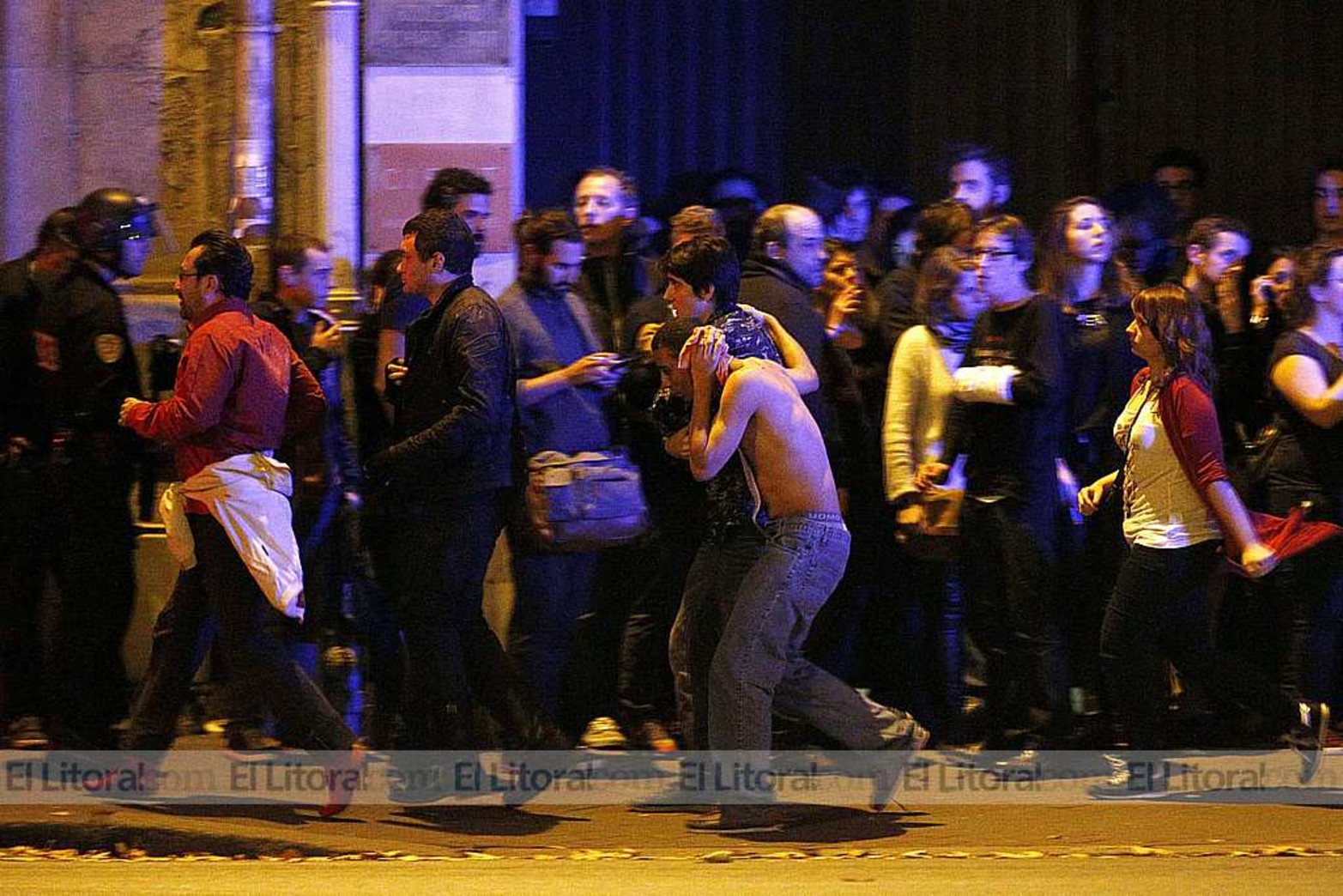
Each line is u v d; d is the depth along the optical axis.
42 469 25.48
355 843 22.34
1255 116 39.12
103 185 32.16
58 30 31.83
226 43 32.00
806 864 21.28
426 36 31.92
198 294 23.19
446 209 26.31
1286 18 39.03
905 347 26.28
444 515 23.39
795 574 22.39
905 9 39.19
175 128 32.19
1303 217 39.09
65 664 25.34
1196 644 24.52
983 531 25.59
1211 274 27.61
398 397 23.95
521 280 25.53
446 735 23.84
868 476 26.52
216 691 27.47
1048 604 25.61
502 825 23.42
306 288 25.98
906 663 27.27
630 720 27.12
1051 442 25.53
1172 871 20.89
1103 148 39.09
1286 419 26.44
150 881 20.53
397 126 31.92
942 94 39.12
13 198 31.62
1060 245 26.98
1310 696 26.34
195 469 22.92
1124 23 39.19
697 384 22.36
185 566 23.48
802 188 39.28
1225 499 23.61
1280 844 22.52
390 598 25.11
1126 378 26.89
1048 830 23.20
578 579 25.30
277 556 22.73
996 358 25.39
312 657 26.52
